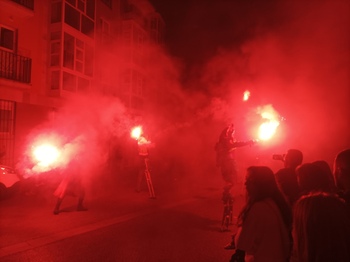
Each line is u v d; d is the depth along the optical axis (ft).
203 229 23.18
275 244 9.16
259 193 9.78
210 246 19.54
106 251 18.60
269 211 9.37
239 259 11.00
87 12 59.93
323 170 9.10
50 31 52.54
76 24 56.54
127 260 17.31
